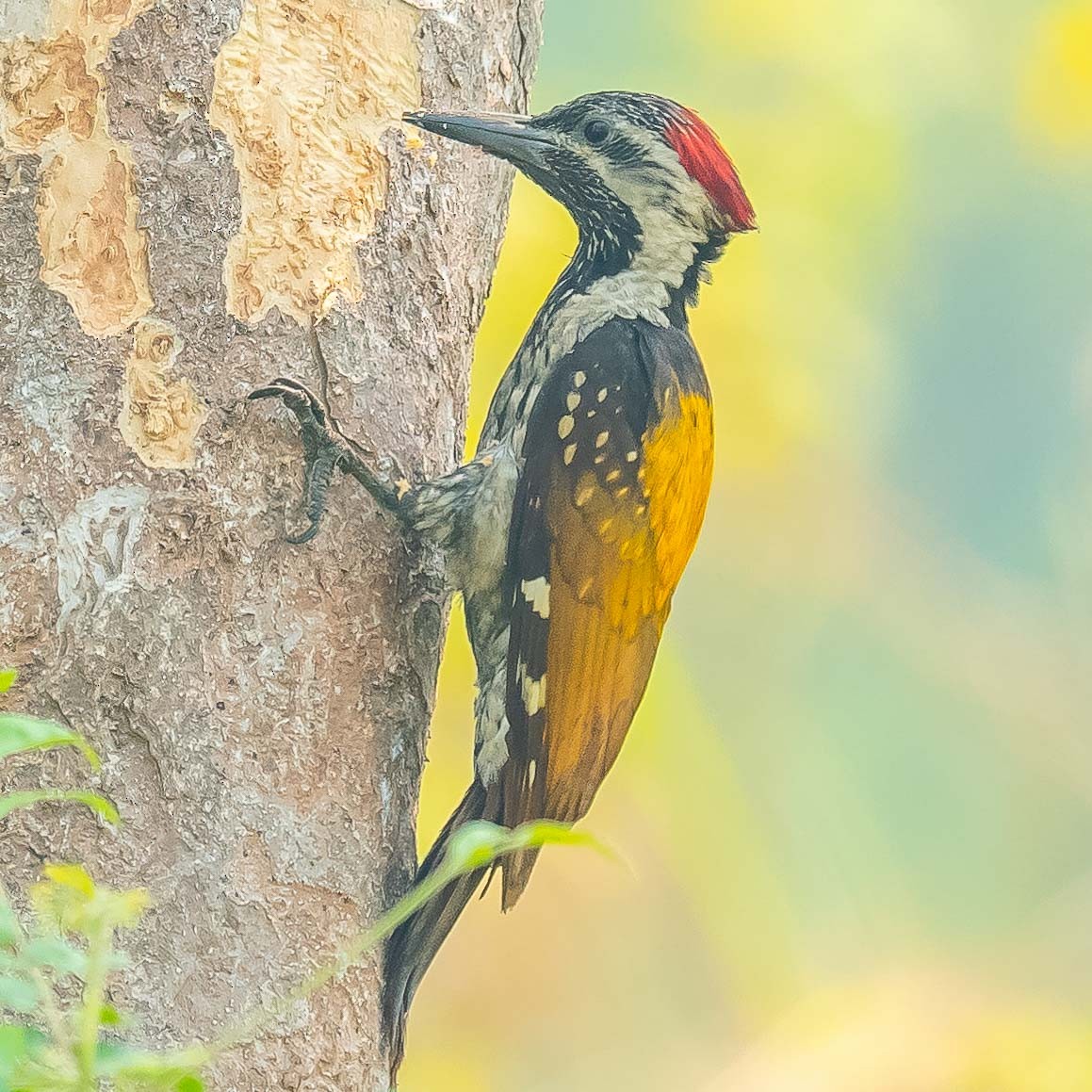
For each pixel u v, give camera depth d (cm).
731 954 1827
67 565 748
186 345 788
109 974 724
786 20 1703
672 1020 1817
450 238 892
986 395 2075
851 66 1728
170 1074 545
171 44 798
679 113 987
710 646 1958
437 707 1442
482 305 963
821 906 1894
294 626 794
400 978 832
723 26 1700
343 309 830
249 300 805
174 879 744
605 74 1697
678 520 937
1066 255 2033
